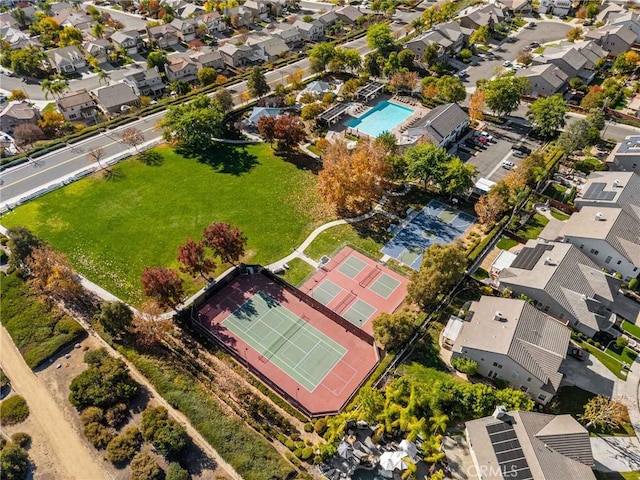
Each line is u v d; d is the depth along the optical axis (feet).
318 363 246.68
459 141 410.72
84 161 395.75
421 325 255.29
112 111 473.26
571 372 233.14
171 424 209.15
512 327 227.81
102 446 209.15
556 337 228.84
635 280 271.28
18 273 289.74
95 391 221.25
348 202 343.67
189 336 259.60
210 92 494.59
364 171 331.77
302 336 260.42
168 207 345.92
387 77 519.60
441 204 344.90
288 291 287.07
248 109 462.60
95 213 341.21
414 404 206.08
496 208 310.45
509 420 198.29
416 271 289.33
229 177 377.09
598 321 246.27
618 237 277.23
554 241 291.58
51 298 279.08
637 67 493.36
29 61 537.24
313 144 418.92
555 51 508.53
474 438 195.83
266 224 331.77
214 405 221.05
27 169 387.55
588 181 332.39
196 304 276.82
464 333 236.02
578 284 257.34
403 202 348.18
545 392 216.33
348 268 298.97
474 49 569.23
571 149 363.97
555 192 345.92
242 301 281.33
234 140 424.05
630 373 232.53
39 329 259.39
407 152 354.74
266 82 501.97
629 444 205.77
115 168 386.52
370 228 327.06
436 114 404.16
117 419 216.54
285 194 358.84
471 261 289.12
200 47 611.47
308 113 433.48
